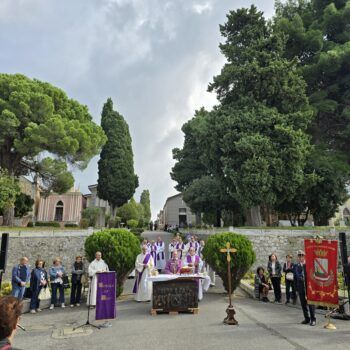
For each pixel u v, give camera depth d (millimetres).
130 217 54625
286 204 28031
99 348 6766
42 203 43250
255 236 20797
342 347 6480
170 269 12922
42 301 11336
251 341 6957
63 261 20781
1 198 20141
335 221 43281
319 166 24328
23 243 19359
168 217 66875
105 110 44469
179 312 10047
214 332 7719
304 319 9117
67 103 28594
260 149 20906
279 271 12164
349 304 9398
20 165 28406
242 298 12836
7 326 2219
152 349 6562
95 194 51625
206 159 24703
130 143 44406
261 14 26594
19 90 24531
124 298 12906
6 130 23547
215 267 13203
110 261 12320
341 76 27984
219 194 32156
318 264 8531
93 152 28797
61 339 7535
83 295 12938
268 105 24469
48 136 24016
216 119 23750
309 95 28969
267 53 24469
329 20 28609
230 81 24891
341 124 28516
